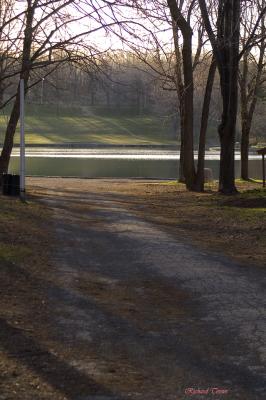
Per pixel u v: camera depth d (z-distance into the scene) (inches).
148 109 4618.6
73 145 3513.8
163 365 193.8
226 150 845.2
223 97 835.4
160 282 315.9
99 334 226.7
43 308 261.0
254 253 401.4
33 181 1293.1
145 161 2332.7
